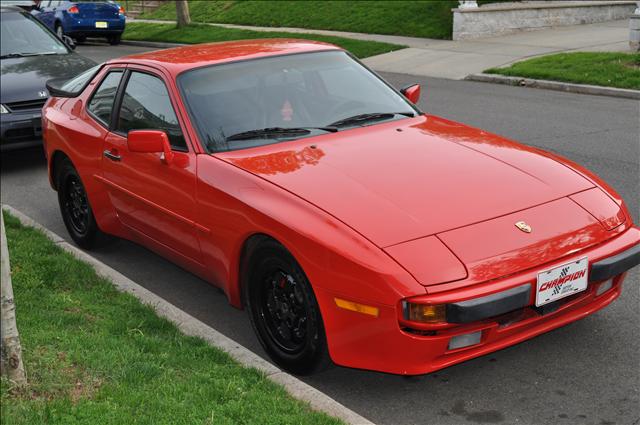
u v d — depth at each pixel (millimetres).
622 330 4602
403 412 3902
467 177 4297
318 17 23625
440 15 20984
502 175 4348
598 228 4098
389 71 16203
